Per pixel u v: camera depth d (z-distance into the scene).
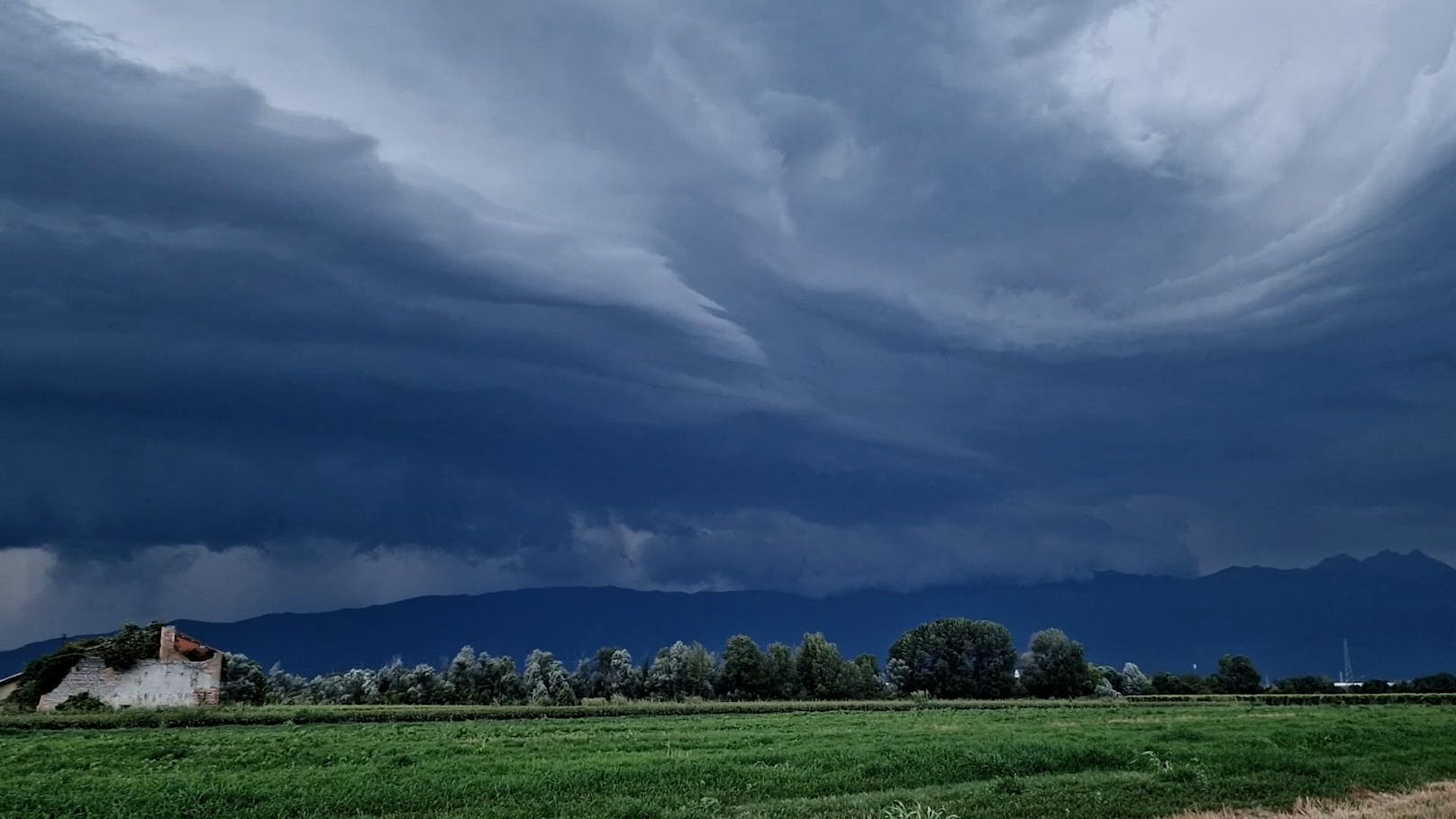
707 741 48.00
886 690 154.25
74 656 86.75
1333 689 150.12
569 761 36.38
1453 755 42.84
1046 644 157.25
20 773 34.22
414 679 113.44
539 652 124.44
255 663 107.75
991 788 30.92
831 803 28.16
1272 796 29.98
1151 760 38.12
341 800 27.66
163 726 62.66
